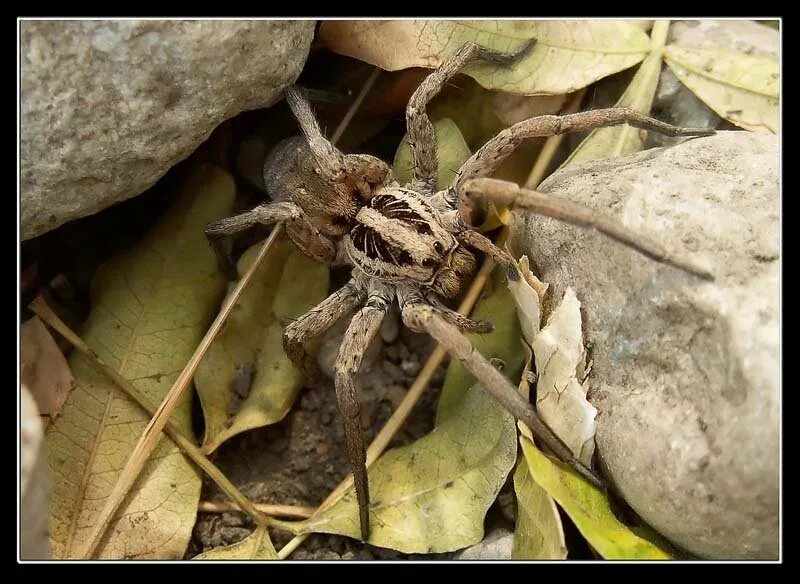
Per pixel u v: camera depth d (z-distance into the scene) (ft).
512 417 0.34
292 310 0.39
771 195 0.31
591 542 0.31
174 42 0.33
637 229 0.32
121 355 0.37
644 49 0.38
